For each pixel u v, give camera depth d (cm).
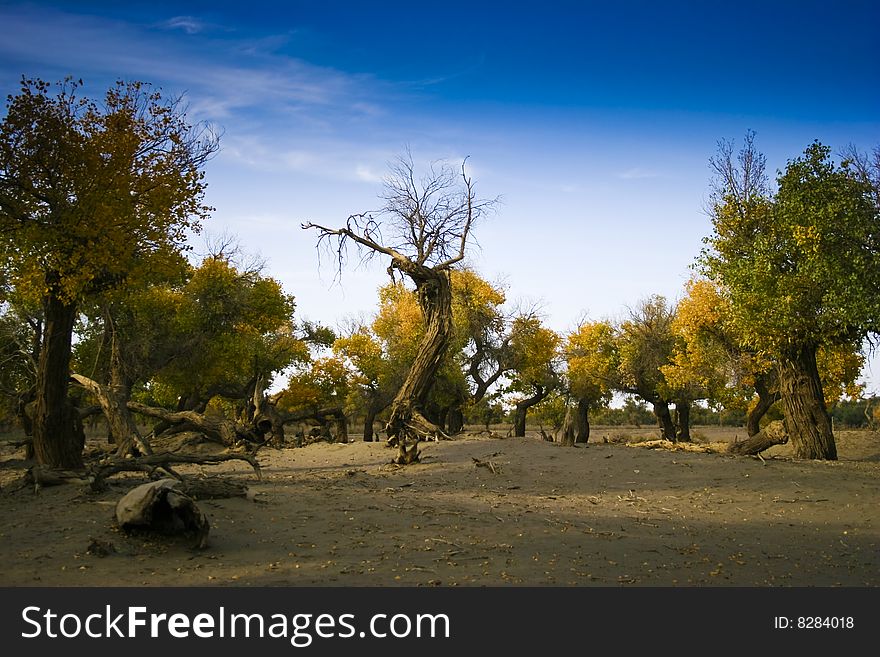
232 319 3769
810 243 1941
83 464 1673
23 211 1569
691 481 1573
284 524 1045
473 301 4447
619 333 4609
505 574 826
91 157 1600
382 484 1527
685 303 3400
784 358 2208
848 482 1563
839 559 966
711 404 4112
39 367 1620
